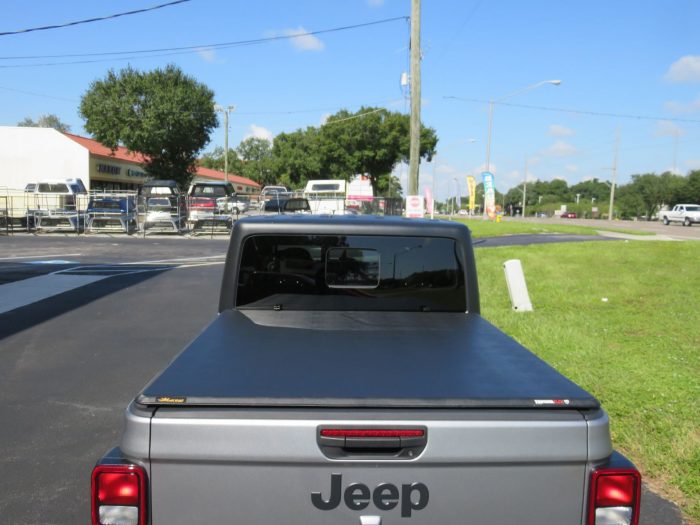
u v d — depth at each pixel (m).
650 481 3.84
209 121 47.16
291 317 3.15
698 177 86.19
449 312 3.31
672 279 12.02
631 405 4.96
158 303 10.20
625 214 100.69
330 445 1.85
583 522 1.90
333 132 62.28
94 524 1.85
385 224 3.28
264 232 3.26
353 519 1.86
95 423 4.92
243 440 1.84
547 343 6.96
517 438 1.87
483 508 1.87
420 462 1.85
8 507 3.58
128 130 43.38
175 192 28.58
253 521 1.86
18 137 39.16
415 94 16.48
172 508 1.85
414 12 16.31
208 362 2.34
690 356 6.43
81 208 28.09
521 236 24.81
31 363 6.61
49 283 12.21
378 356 2.46
